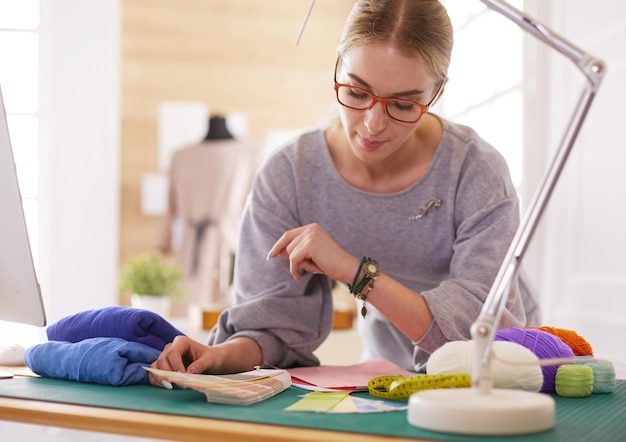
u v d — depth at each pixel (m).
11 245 1.22
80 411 0.97
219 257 4.23
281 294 1.48
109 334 1.30
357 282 1.30
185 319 4.13
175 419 0.93
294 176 1.54
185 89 4.34
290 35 4.44
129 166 4.27
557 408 1.05
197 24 4.37
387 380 1.13
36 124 3.60
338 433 0.87
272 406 1.02
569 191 2.46
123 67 4.30
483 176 1.46
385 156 1.34
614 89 2.24
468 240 1.42
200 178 4.27
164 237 4.24
